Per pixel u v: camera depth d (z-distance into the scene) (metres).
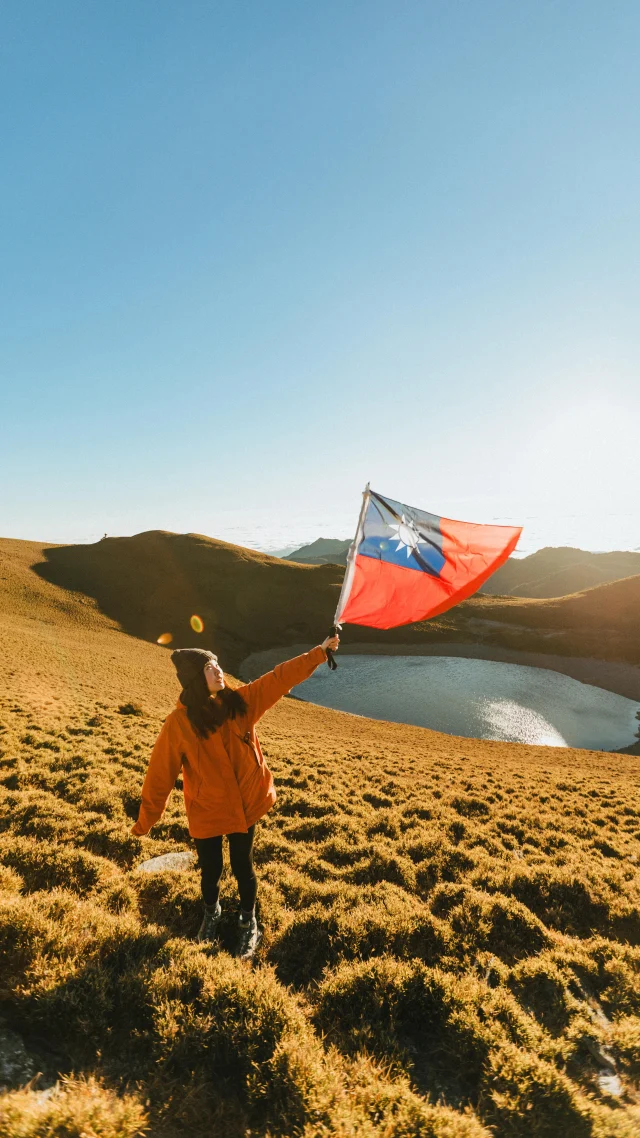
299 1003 4.12
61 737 13.46
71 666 45.00
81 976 3.66
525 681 93.25
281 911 5.49
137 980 3.73
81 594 116.12
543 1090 3.36
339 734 36.47
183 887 5.62
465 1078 3.58
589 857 10.00
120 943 4.16
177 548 151.75
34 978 3.60
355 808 11.18
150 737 15.40
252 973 4.20
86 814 7.78
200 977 3.91
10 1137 2.48
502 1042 3.75
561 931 6.46
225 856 7.25
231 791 4.27
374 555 5.39
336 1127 2.86
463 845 9.74
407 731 50.06
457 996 4.14
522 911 6.15
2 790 8.46
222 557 148.00
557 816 13.11
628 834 12.59
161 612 116.88
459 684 89.25
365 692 84.69
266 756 16.70
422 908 6.00
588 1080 3.68
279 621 119.75
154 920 5.16
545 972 4.88
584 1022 4.27
